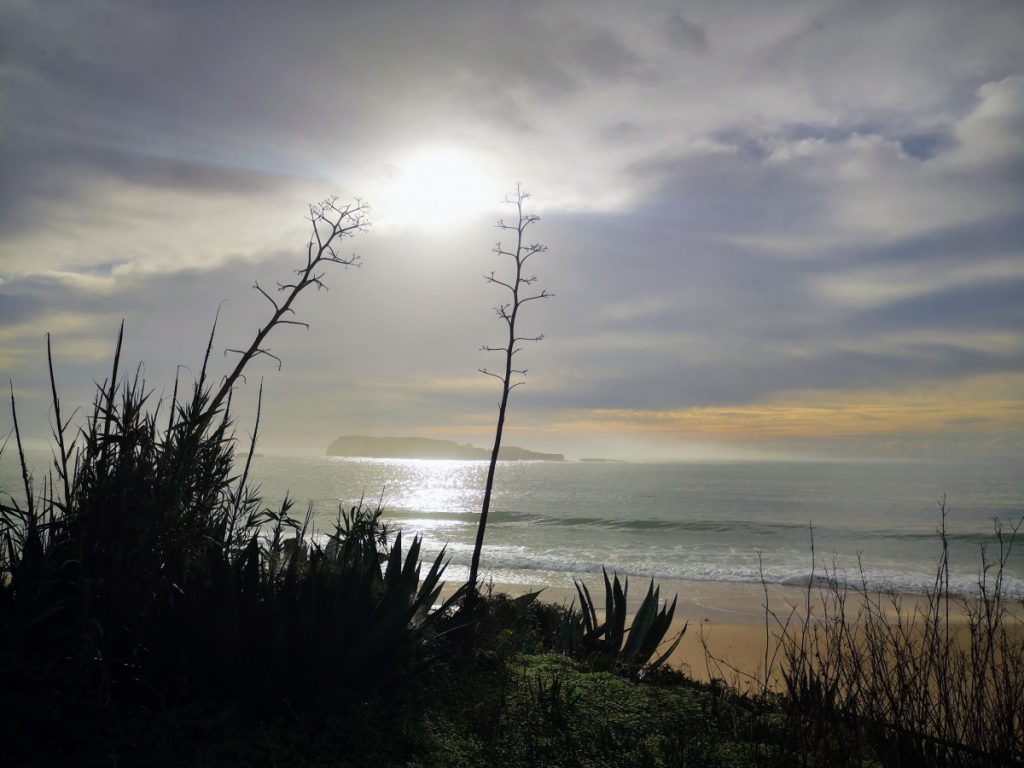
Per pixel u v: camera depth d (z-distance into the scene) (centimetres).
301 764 374
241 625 451
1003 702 410
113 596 431
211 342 511
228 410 529
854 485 11275
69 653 417
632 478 14400
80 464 465
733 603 1981
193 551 475
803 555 3316
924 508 6475
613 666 682
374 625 500
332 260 572
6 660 385
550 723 470
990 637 428
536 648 727
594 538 4078
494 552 3306
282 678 448
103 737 378
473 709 482
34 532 452
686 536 4222
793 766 418
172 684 439
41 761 347
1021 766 383
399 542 621
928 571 2686
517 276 763
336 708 450
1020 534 4103
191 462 475
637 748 444
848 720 470
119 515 434
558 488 10300
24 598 423
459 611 648
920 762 417
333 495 6794
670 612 794
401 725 441
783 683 722
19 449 458
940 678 436
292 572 490
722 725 493
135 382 476
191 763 362
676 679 684
